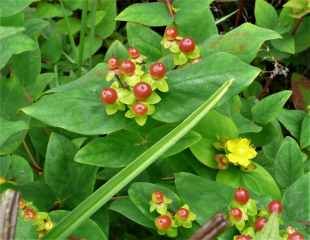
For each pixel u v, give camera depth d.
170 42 0.34
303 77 0.49
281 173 0.36
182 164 0.35
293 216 0.31
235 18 0.56
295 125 0.41
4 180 0.33
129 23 0.42
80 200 0.34
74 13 0.50
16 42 0.34
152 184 0.32
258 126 0.38
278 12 0.54
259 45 0.36
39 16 0.47
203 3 0.39
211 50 0.36
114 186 0.24
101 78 0.34
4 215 0.19
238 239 0.29
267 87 0.50
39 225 0.30
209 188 0.31
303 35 0.47
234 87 0.31
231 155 0.33
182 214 0.30
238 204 0.30
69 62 0.47
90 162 0.32
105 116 0.31
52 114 0.31
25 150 0.39
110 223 0.37
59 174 0.34
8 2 0.35
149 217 0.31
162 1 0.40
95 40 0.47
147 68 0.35
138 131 0.32
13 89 0.37
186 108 0.31
